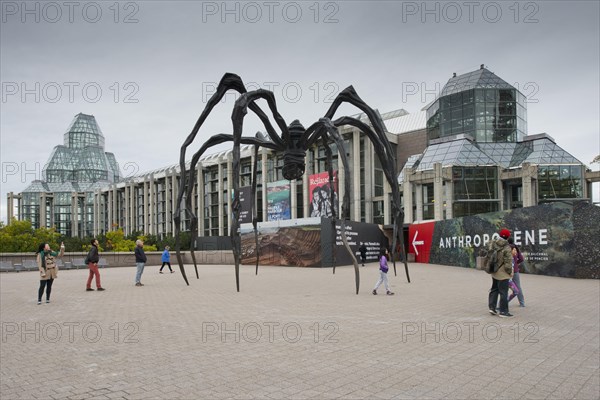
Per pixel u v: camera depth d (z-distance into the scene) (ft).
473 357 20.26
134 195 297.94
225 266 108.58
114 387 16.62
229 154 223.71
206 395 15.61
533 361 19.60
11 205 355.36
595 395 15.46
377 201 175.42
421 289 48.70
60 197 354.13
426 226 109.91
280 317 30.96
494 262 30.96
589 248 60.44
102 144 439.63
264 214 201.77
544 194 143.95
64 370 18.94
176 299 42.04
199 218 237.25
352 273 76.89
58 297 45.19
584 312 32.78
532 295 42.83
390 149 45.47
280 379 17.29
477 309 34.17
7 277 78.18
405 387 16.28
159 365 19.43
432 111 180.96
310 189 180.45
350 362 19.54
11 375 18.35
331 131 38.65
